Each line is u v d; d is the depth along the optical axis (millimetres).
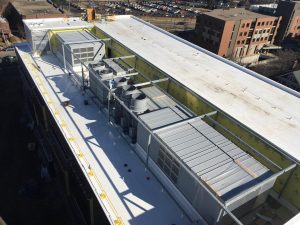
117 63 23797
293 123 16828
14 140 28984
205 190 12039
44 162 25406
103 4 102875
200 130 15602
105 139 19141
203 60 24828
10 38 55688
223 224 12492
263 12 77812
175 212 14383
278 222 14852
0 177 24625
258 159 15742
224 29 62625
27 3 65000
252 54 71938
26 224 20938
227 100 18578
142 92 18938
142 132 16766
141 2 114000
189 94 19609
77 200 20266
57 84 25375
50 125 24391
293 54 64938
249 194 12242
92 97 23422
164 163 15312
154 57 24375
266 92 20219
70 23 32812
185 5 117000
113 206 14398
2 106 34500
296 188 14023
